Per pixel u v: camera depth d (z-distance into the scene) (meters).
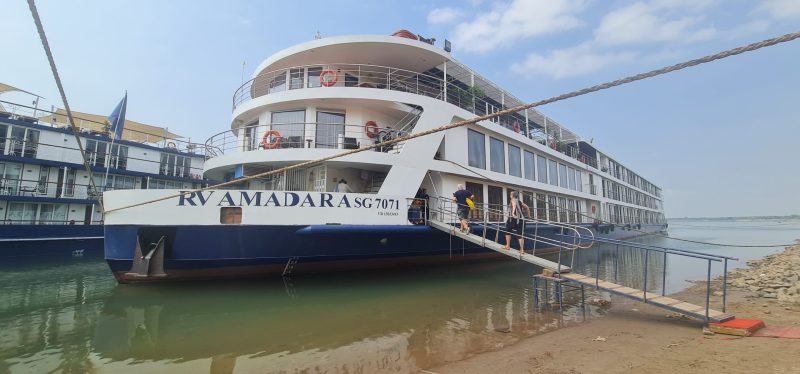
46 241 18.62
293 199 9.85
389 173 11.20
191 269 9.59
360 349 5.79
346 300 8.84
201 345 5.96
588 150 28.59
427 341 6.16
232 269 9.86
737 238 38.19
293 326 6.92
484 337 6.36
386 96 11.89
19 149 19.73
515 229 9.82
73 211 20.91
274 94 12.06
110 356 5.52
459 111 13.66
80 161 21.75
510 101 19.17
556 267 8.70
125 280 9.48
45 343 6.05
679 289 11.12
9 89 21.72
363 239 10.67
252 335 6.43
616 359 5.01
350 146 11.92
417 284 10.83
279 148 11.66
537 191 19.02
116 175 23.17
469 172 13.71
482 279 11.93
